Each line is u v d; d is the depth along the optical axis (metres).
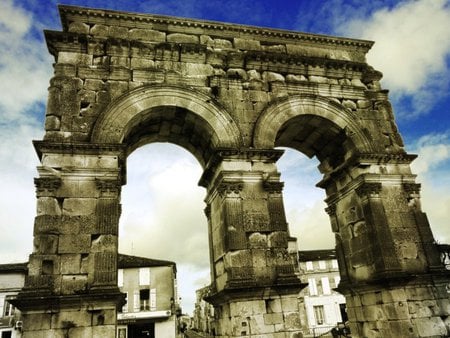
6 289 35.34
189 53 17.55
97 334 11.77
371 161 17.38
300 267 52.62
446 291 15.73
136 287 38.31
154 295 38.12
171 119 17.09
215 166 16.25
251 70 18.22
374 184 16.77
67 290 12.30
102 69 16.20
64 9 17.00
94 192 13.78
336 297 52.00
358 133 18.12
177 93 16.31
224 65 17.92
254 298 13.53
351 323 17.61
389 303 15.16
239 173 15.32
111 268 12.72
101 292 12.19
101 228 13.20
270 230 14.79
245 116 16.91
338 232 19.12
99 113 15.41
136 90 15.84
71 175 13.78
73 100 15.37
